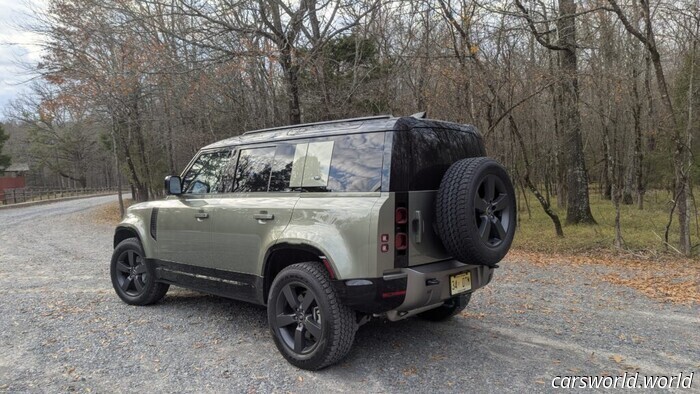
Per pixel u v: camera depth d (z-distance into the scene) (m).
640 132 17.62
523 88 10.98
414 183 3.67
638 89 15.60
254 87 14.48
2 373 3.76
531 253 9.91
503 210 3.98
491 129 10.70
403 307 3.59
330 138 4.00
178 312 5.45
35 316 5.33
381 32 13.30
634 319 5.09
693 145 11.64
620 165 19.34
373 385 3.49
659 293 6.21
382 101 13.64
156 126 21.06
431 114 12.13
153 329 4.84
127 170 25.92
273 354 4.14
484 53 11.06
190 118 16.95
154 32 11.68
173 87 13.22
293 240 3.85
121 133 22.34
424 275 3.61
